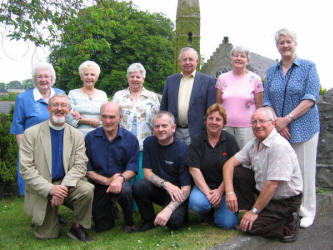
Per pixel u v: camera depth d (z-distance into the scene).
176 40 17.08
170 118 3.48
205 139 3.56
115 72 28.58
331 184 4.78
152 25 32.03
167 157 3.60
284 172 3.03
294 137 3.57
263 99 4.27
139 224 3.83
